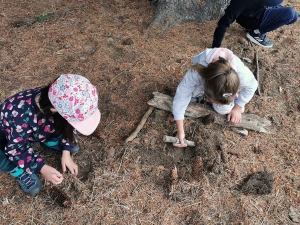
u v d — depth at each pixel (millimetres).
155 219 2340
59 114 1904
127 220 2326
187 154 2691
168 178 2543
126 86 3199
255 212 2400
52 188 2438
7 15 4004
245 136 2842
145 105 3031
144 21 4020
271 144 2809
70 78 1871
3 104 2127
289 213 2402
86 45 3639
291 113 3061
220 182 2541
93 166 2588
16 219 2311
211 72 2205
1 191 2449
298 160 2703
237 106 2762
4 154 2219
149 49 3621
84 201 2406
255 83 2588
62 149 2521
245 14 3510
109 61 3457
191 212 2385
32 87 3170
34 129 2082
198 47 3701
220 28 3311
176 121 2635
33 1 4242
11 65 3381
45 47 3596
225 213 2393
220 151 2689
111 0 4316
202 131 2797
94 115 1951
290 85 3301
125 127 2865
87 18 4012
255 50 3701
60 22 3932
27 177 2342
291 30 4023
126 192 2461
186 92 2584
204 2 3928
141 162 2625
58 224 2293
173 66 3424
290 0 4523
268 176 2553
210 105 2904
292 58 3617
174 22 3965
